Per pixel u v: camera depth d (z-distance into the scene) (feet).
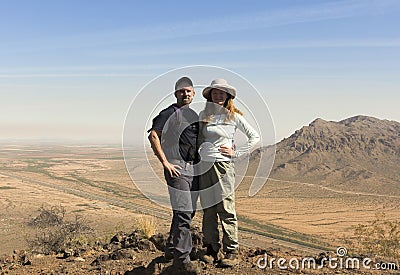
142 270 18.56
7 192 249.75
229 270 18.58
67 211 168.25
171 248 18.06
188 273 17.08
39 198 224.12
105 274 19.43
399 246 37.37
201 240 21.16
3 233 111.55
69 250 25.04
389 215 172.04
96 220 130.00
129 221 120.57
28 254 24.98
